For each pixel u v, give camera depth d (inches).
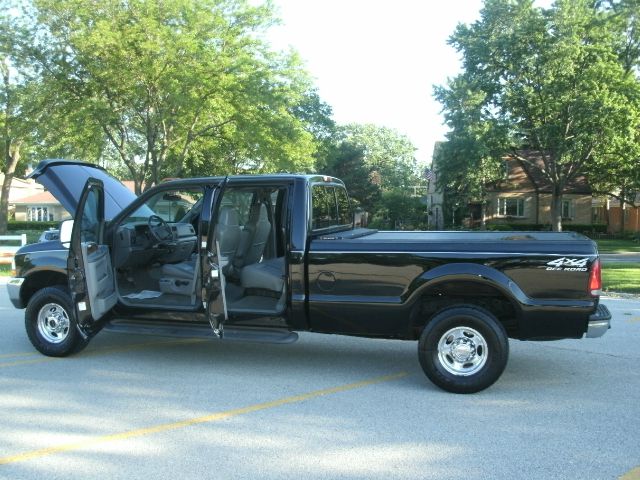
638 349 300.4
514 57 1224.2
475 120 1238.3
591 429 189.9
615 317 394.9
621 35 1322.6
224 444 178.5
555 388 234.1
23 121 1016.9
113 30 925.8
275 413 205.2
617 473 158.7
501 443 178.5
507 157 1544.0
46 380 244.2
